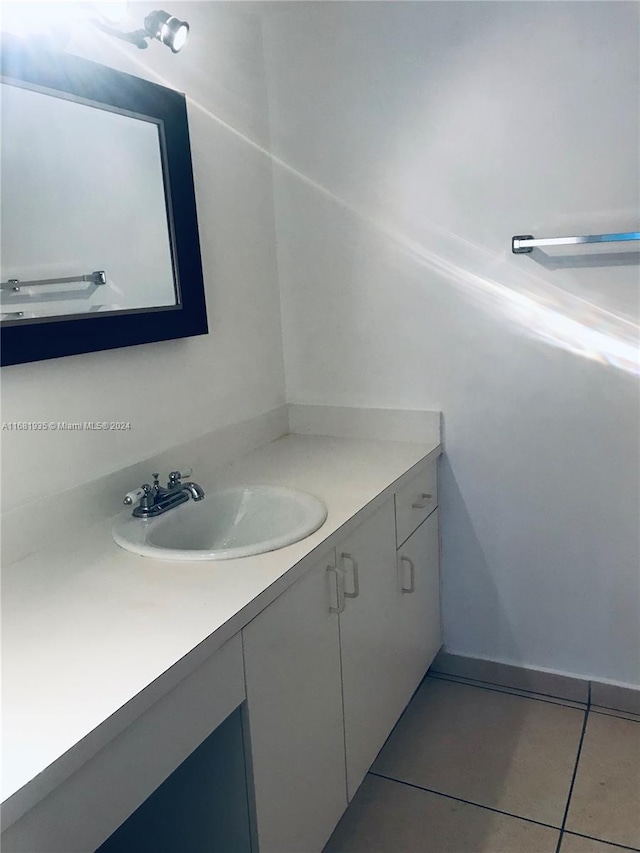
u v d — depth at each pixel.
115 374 1.58
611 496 1.93
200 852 1.27
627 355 1.83
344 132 2.05
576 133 1.78
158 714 0.95
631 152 1.73
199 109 1.83
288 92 2.10
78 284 1.42
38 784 0.75
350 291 2.15
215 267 1.93
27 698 0.88
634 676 2.01
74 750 0.79
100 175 1.46
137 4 1.60
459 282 1.99
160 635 1.03
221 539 1.68
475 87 1.86
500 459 2.05
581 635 2.06
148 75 1.65
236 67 1.97
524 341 1.94
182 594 1.16
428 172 1.97
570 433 1.94
